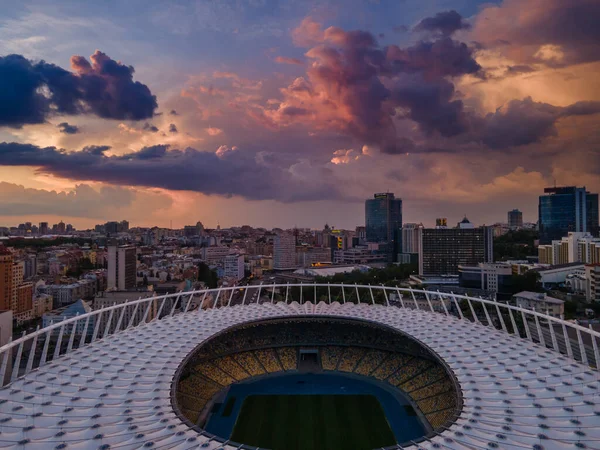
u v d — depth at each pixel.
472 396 87.44
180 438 71.25
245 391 138.38
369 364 151.12
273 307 165.00
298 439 111.94
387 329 138.75
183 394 129.50
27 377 95.94
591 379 93.56
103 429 73.50
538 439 69.12
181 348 117.12
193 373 140.38
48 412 80.12
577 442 67.81
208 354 147.25
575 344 176.25
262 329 160.50
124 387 91.69
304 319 151.62
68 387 91.12
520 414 78.50
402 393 135.88
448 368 103.88
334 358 155.75
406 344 150.75
